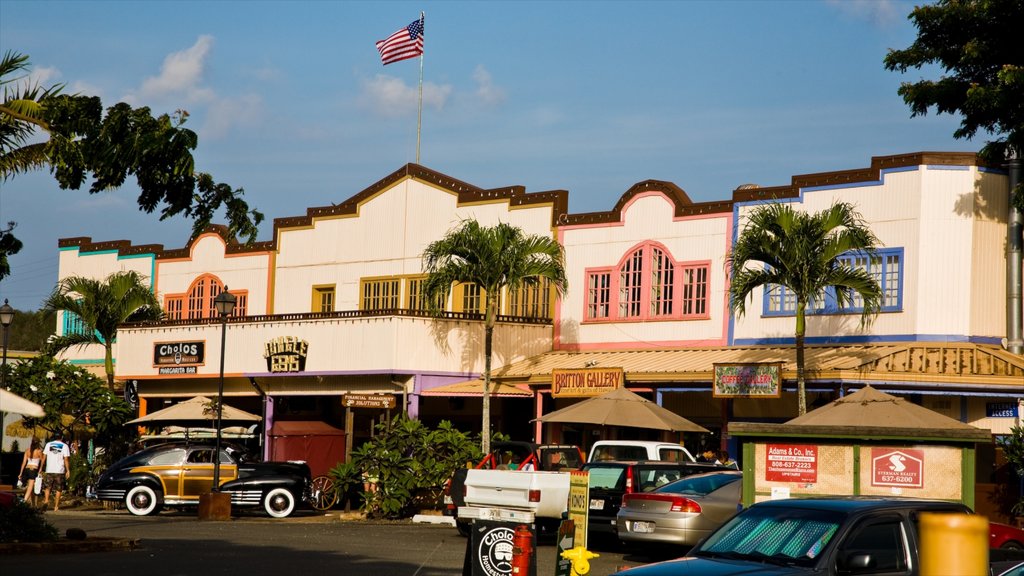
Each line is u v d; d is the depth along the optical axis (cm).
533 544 1343
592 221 3441
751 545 1120
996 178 2861
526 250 3117
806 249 2500
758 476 1650
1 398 1206
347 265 3959
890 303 2881
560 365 3225
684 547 1772
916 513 1123
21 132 1460
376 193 3912
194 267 4400
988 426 2734
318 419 3897
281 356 3531
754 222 2581
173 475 2922
